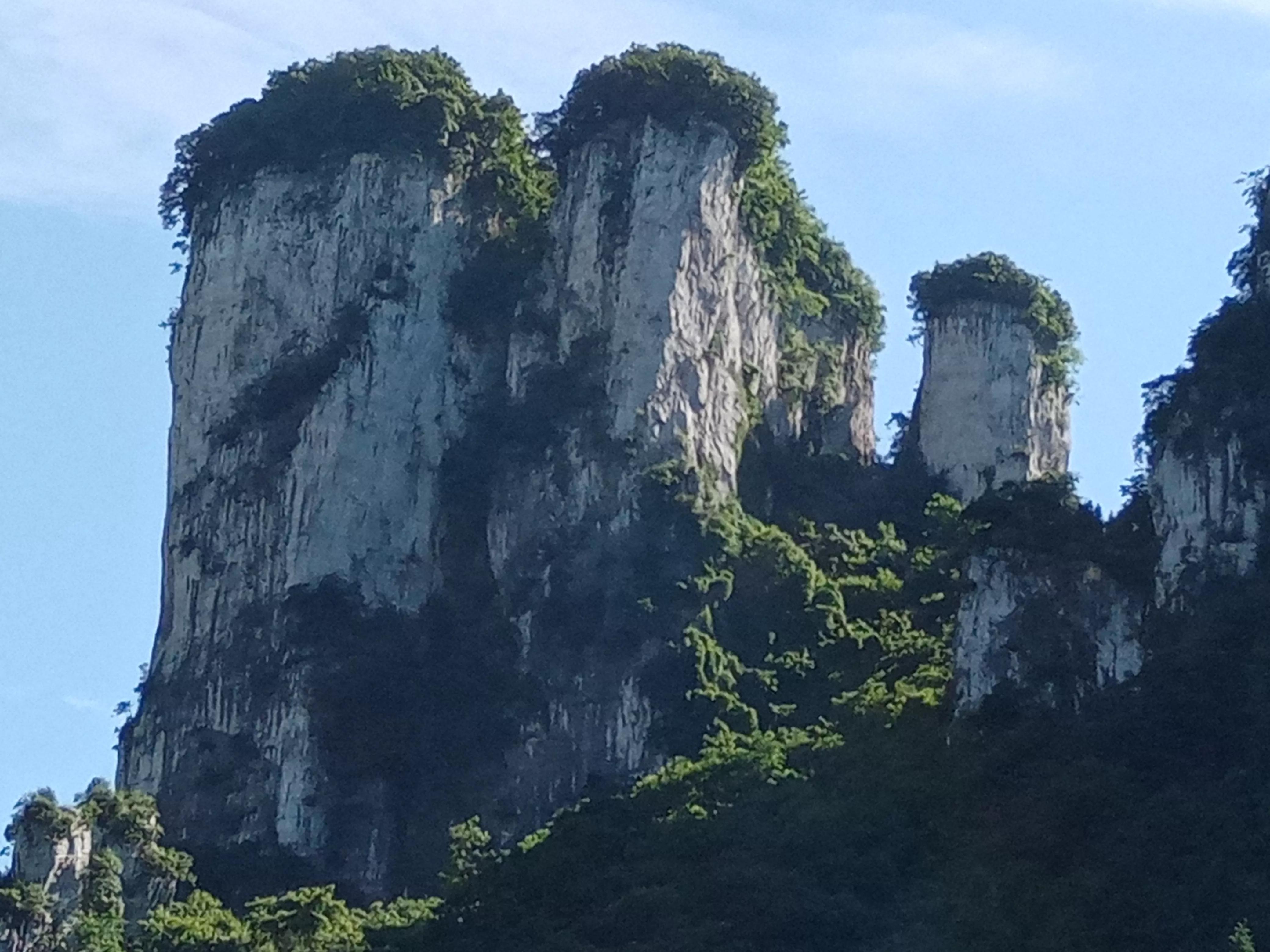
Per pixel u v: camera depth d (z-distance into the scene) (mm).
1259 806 158750
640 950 161375
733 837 171500
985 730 173250
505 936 171125
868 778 172625
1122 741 167000
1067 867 159000
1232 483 175750
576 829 177875
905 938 157875
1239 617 171375
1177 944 150250
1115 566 176500
